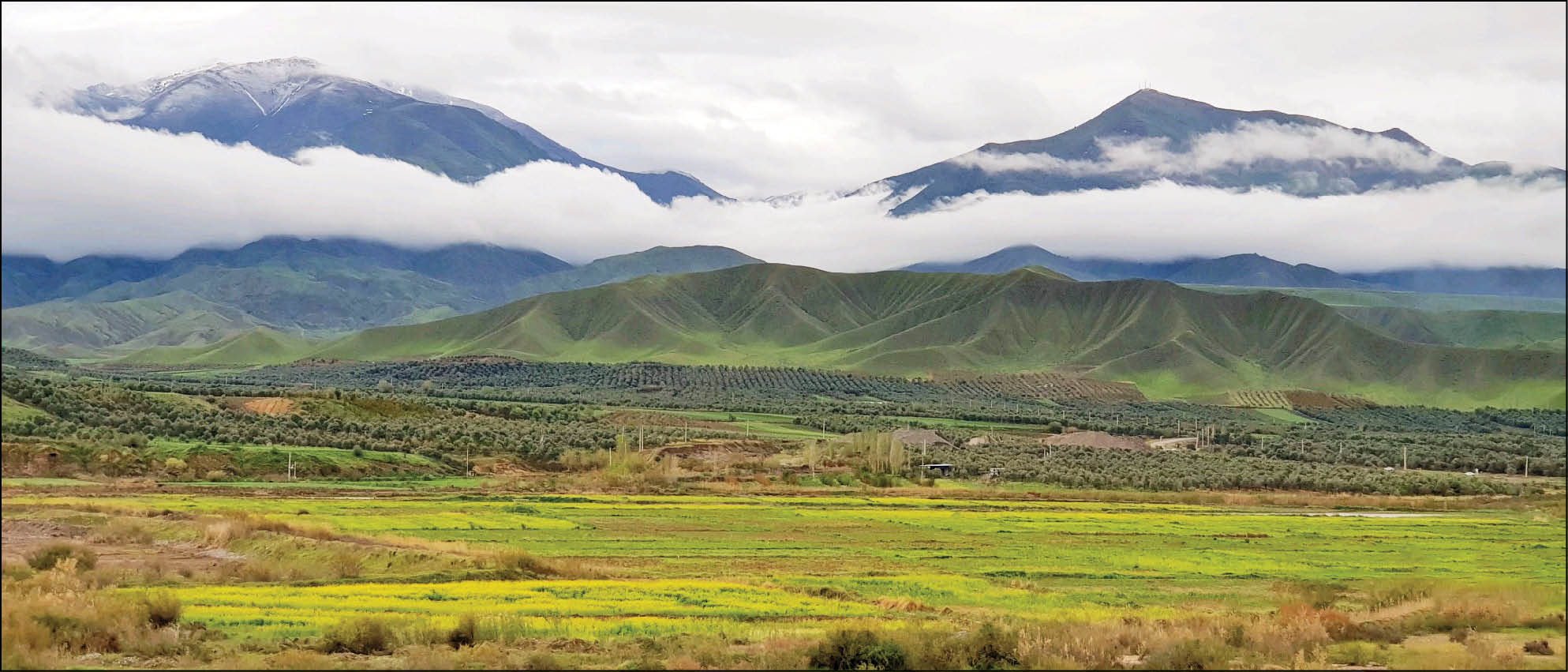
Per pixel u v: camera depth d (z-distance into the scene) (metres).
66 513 96.75
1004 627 49.91
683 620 55.84
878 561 89.44
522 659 44.12
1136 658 44.44
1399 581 74.25
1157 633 47.09
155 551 82.31
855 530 110.31
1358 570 88.44
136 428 162.62
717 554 91.50
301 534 86.56
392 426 195.25
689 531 106.00
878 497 149.62
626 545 95.44
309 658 43.44
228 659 43.97
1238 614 58.28
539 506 123.12
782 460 190.00
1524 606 59.25
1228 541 106.81
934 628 51.03
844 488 161.00
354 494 131.88
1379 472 196.38
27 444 134.38
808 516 121.62
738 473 175.12
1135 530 114.00
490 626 50.03
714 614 58.47
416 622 50.88
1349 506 151.25
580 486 153.12
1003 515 126.31
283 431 175.75
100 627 46.44
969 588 74.31
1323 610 56.16
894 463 181.00
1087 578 82.75
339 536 87.19
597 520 112.19
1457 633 51.91
